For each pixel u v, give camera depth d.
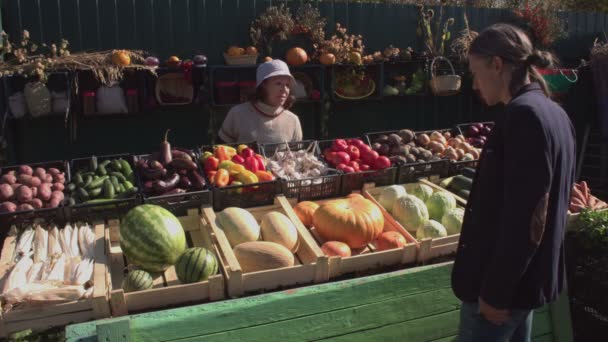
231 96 6.77
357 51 7.38
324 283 2.77
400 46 8.21
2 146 6.02
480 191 1.95
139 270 2.67
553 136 1.73
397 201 3.48
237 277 2.65
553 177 1.79
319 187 3.68
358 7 7.80
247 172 3.47
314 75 7.52
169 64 6.48
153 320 2.25
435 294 2.79
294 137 4.75
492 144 1.89
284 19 7.01
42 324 2.41
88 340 2.16
